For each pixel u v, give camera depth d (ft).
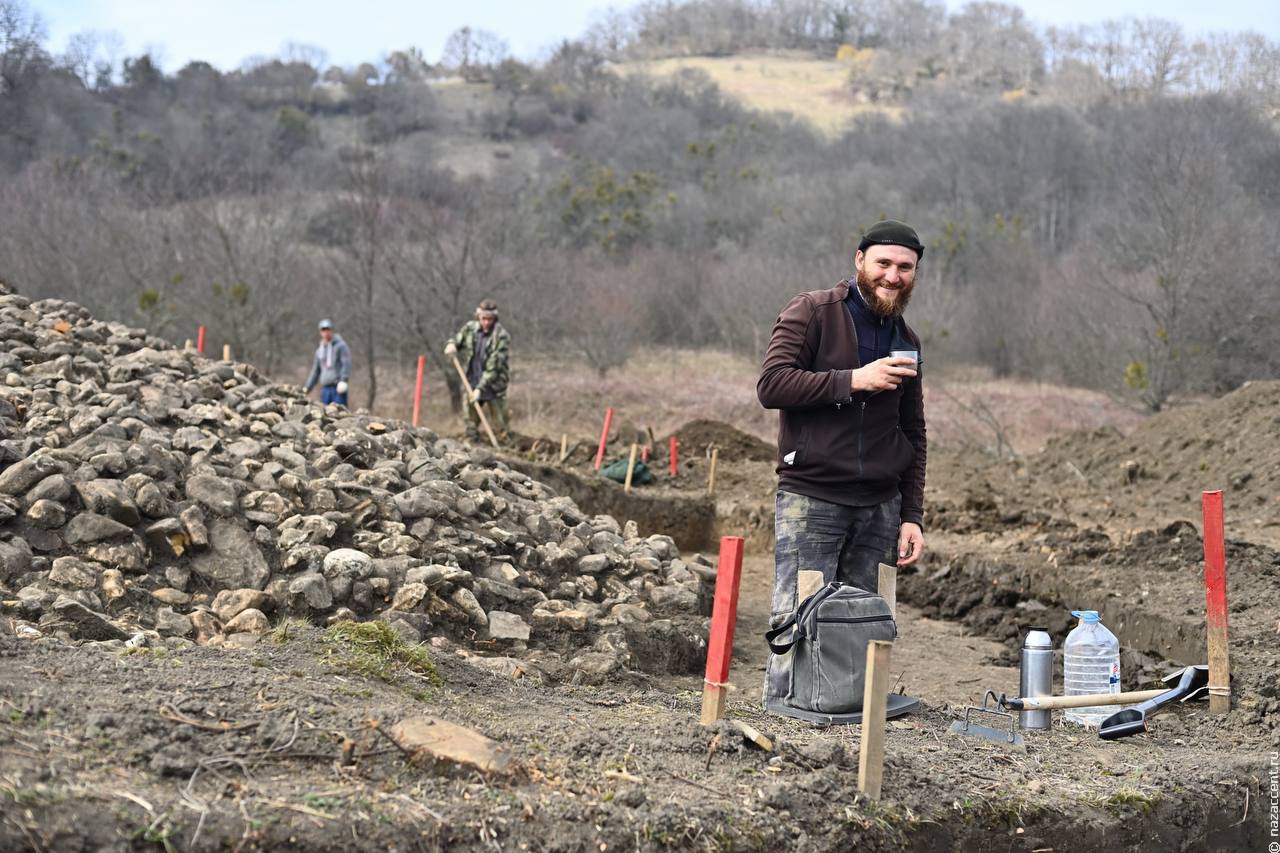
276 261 82.74
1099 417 77.15
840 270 102.22
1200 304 75.20
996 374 98.53
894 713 13.64
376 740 11.08
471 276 82.38
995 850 12.72
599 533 24.82
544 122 286.25
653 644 21.57
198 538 18.81
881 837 11.87
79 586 17.15
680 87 281.95
